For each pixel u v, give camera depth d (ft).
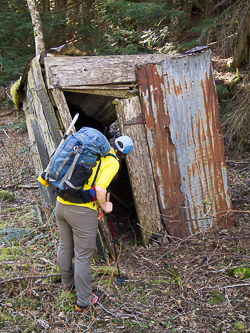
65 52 11.07
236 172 17.35
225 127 20.24
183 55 11.24
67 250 8.48
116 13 22.80
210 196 12.24
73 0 25.49
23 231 12.16
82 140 7.52
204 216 12.21
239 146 19.26
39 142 12.79
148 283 9.51
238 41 22.70
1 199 15.78
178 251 11.10
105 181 7.64
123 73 11.05
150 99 11.16
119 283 9.45
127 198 16.49
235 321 7.84
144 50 24.54
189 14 25.89
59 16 25.20
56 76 10.34
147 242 11.71
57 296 8.86
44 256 10.78
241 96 19.70
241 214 13.48
